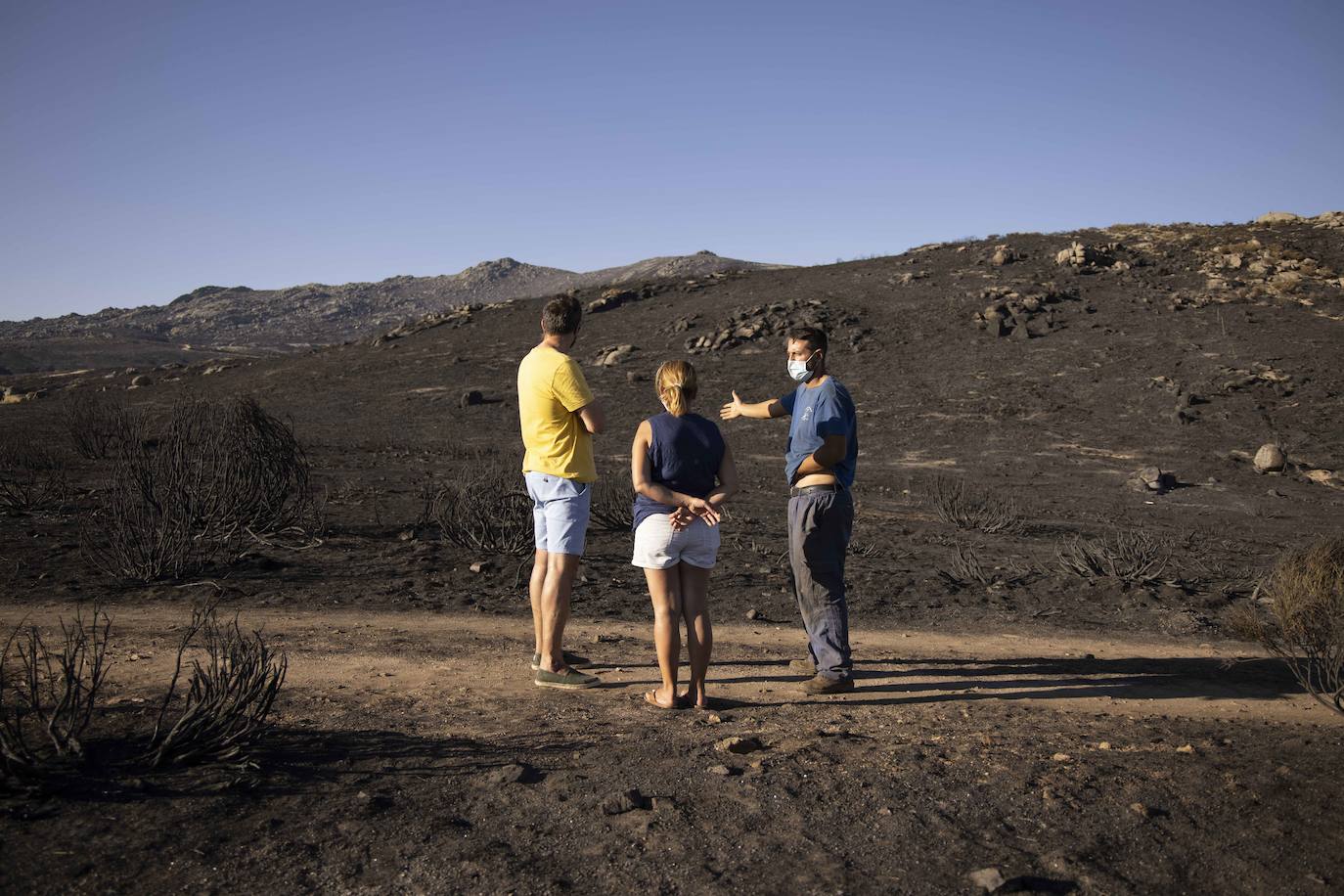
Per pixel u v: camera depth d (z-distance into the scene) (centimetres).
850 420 473
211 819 281
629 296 4772
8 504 1051
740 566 930
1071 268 3981
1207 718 457
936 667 575
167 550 794
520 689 483
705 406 2956
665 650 448
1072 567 927
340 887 247
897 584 864
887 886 251
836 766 346
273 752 344
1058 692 513
